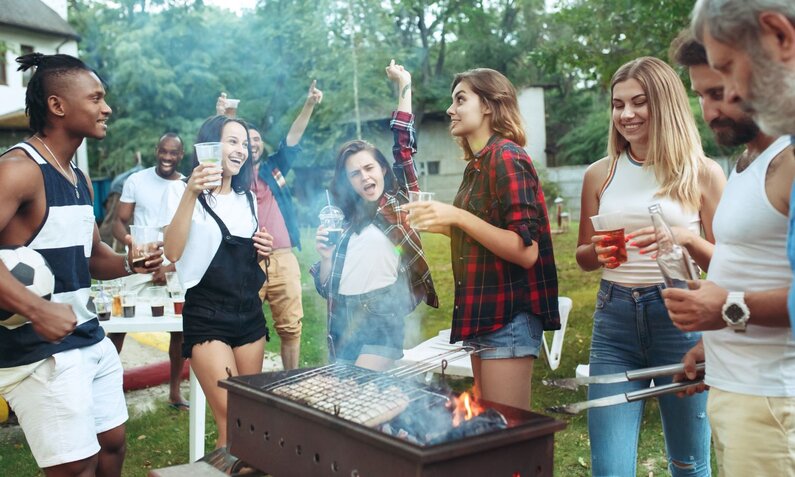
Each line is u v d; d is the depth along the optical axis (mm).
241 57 22094
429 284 3141
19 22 16906
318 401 1836
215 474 2023
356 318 3102
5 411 4520
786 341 1673
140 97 21016
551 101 33094
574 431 4109
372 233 3080
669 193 2373
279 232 4555
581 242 2752
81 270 2568
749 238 1693
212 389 2920
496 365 2508
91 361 2582
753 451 1719
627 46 7848
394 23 23641
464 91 2592
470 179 2605
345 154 3072
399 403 1764
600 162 2691
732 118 1679
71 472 2475
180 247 2854
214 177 2797
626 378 2014
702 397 2395
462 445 1500
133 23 21812
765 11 1182
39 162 2426
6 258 2287
